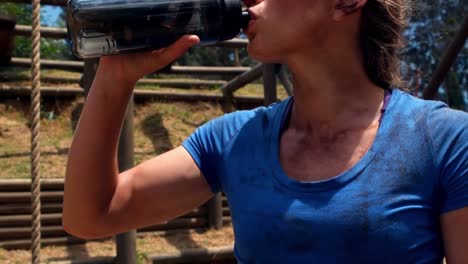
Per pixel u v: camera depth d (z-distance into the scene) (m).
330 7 1.04
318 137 1.07
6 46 5.40
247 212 1.05
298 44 1.05
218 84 6.24
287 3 1.04
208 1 1.08
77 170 1.15
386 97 1.07
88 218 1.17
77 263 3.49
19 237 3.86
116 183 1.19
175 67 6.16
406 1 1.17
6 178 4.16
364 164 0.98
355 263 0.95
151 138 5.17
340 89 1.07
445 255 0.97
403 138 0.98
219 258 3.85
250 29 1.09
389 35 1.10
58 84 5.55
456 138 0.97
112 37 1.06
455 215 0.95
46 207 3.92
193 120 5.58
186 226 4.27
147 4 1.06
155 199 1.21
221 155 1.18
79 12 1.04
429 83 3.81
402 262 0.94
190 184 1.21
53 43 9.33
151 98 5.64
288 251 0.99
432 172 0.97
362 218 0.94
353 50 1.07
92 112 1.14
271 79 4.80
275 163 1.06
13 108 5.24
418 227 0.95
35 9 2.60
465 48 7.24
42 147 4.79
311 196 0.99
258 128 1.14
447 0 4.16
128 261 3.52
